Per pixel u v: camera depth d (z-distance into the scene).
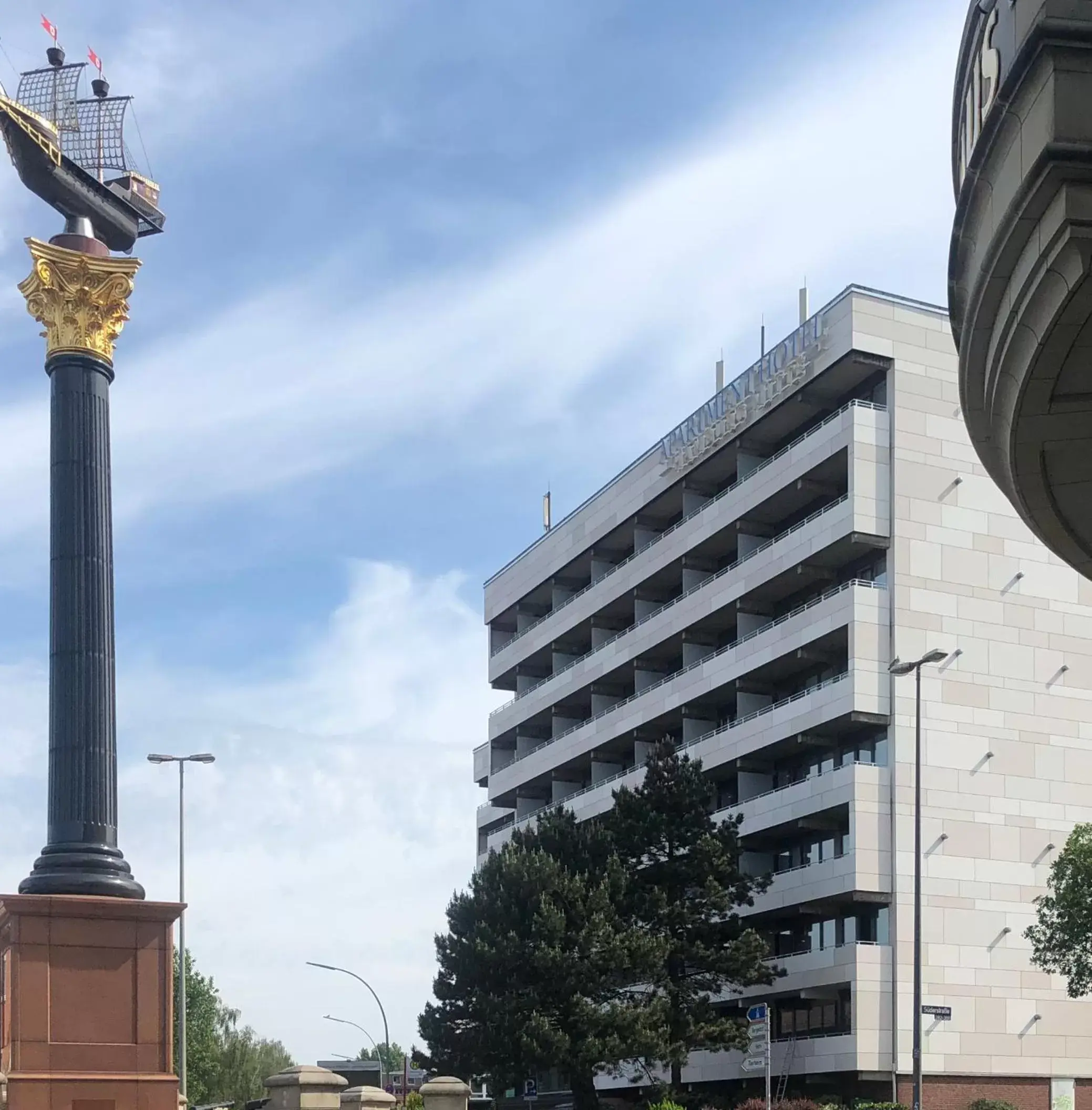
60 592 28.80
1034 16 11.50
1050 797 58.72
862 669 57.22
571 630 84.50
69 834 27.52
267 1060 108.94
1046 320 12.88
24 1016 25.31
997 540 60.16
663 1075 66.31
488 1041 50.25
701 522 70.75
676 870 54.94
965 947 56.00
